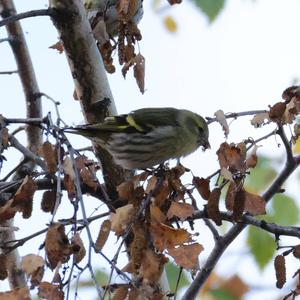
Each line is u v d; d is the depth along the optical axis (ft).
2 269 29.30
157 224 29.91
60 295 27.07
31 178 31.14
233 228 38.78
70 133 39.86
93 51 39.52
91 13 42.75
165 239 29.86
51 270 27.63
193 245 29.81
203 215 33.83
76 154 33.27
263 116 35.88
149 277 29.17
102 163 40.91
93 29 39.58
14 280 41.88
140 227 30.17
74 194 30.17
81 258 27.68
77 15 38.81
